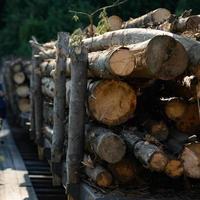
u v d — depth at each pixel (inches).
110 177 404.8
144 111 453.1
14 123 1149.1
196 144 390.9
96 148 402.6
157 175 412.8
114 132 426.3
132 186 410.0
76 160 443.2
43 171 668.1
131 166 410.3
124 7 908.0
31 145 862.5
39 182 611.8
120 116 421.4
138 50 362.6
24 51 1557.6
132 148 398.3
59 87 532.4
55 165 534.6
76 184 442.3
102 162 416.5
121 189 402.6
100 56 401.7
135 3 908.6
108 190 399.9
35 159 746.8
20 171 631.2
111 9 913.5
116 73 371.6
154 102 450.3
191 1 925.2
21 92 1074.1
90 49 503.2
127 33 430.3
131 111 423.8
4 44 1813.5
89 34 561.6
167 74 344.5
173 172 381.1
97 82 417.1
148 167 374.6
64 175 506.0
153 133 429.1
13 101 1132.5
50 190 573.3
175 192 403.5
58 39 531.2
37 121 740.0
